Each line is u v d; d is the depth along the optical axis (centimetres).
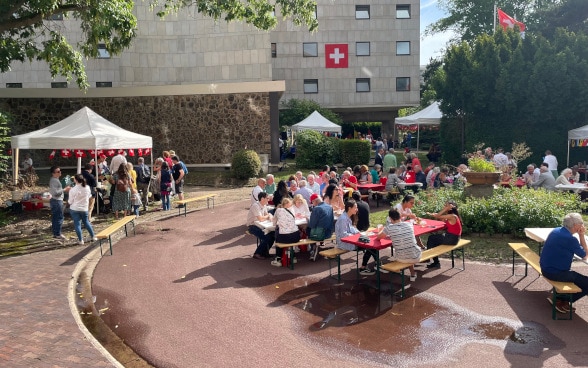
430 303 702
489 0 4084
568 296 650
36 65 3491
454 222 858
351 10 4216
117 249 1076
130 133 1627
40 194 1564
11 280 837
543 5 3812
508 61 2205
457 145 2492
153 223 1366
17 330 615
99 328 643
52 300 731
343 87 4269
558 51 2164
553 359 520
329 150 2578
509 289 754
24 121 2462
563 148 2200
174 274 877
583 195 1505
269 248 993
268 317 662
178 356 553
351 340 582
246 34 3108
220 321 652
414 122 2623
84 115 1578
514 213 1069
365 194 1575
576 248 631
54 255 1015
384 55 4262
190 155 2466
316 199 1064
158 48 3123
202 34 3139
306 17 1734
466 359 525
